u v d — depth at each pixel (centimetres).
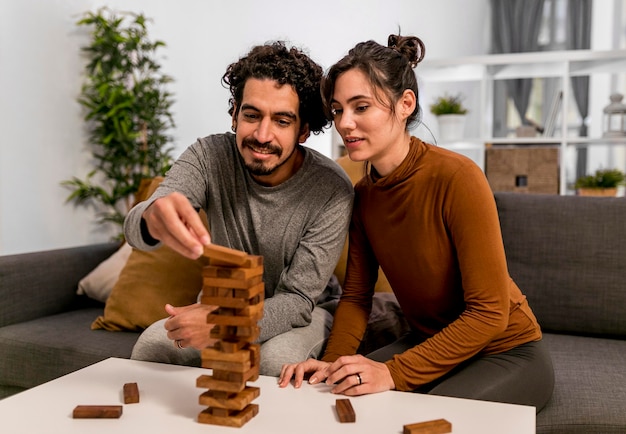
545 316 189
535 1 560
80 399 104
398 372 120
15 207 330
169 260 198
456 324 126
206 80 497
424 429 90
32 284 212
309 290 150
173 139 414
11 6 325
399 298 150
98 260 242
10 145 326
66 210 363
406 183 133
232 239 159
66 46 361
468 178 128
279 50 146
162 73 450
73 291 229
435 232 133
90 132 379
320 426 93
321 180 154
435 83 572
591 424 132
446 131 417
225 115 523
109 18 390
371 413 99
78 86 371
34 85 340
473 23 564
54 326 200
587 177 364
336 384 114
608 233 185
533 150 375
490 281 125
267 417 97
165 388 110
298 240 155
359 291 154
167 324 127
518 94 574
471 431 92
